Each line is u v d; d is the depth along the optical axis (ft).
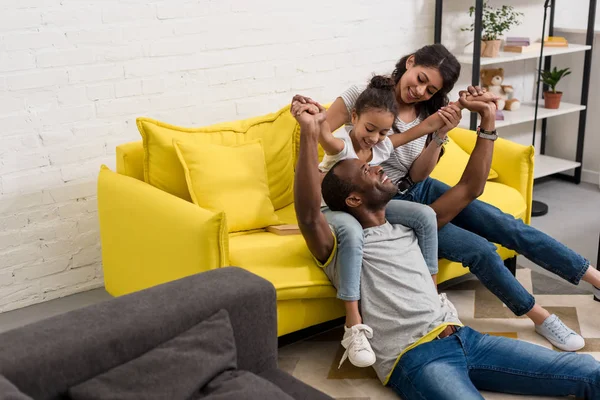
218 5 10.64
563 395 7.54
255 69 11.25
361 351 7.54
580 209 13.46
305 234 7.84
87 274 10.43
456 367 7.23
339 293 7.89
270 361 6.15
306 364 8.39
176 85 10.57
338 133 8.32
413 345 7.38
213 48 10.76
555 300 9.74
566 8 15.12
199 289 5.79
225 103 11.10
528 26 14.58
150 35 10.16
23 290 9.93
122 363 5.24
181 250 7.79
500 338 7.61
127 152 9.14
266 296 5.99
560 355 7.41
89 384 5.02
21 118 9.41
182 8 10.33
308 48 11.72
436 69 8.43
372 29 12.39
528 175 10.14
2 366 4.76
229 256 8.00
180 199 8.13
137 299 5.61
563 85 15.14
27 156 9.57
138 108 10.32
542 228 12.52
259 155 9.29
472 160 8.79
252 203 8.92
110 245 9.21
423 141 9.04
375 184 8.09
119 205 8.82
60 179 9.89
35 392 4.87
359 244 7.88
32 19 9.20
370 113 8.02
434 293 7.95
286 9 11.31
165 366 5.17
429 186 9.42
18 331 5.15
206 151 8.92
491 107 8.58
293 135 9.95
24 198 9.66
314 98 12.04
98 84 9.90
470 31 13.64
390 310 7.69
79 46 9.63
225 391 5.21
